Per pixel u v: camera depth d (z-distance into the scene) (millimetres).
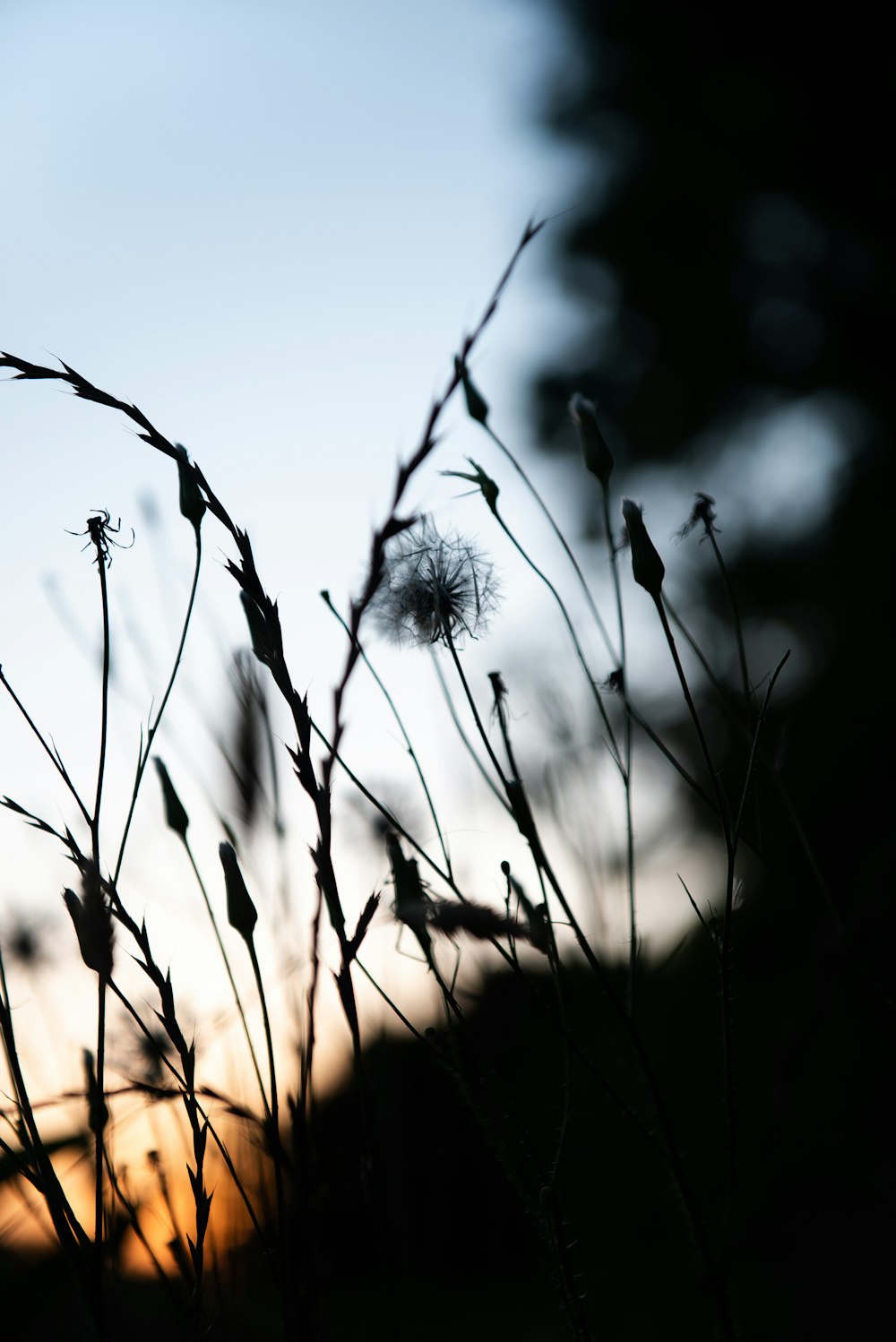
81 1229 464
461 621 521
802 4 4152
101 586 462
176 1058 519
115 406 467
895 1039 517
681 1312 605
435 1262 673
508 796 488
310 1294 482
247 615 475
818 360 4223
